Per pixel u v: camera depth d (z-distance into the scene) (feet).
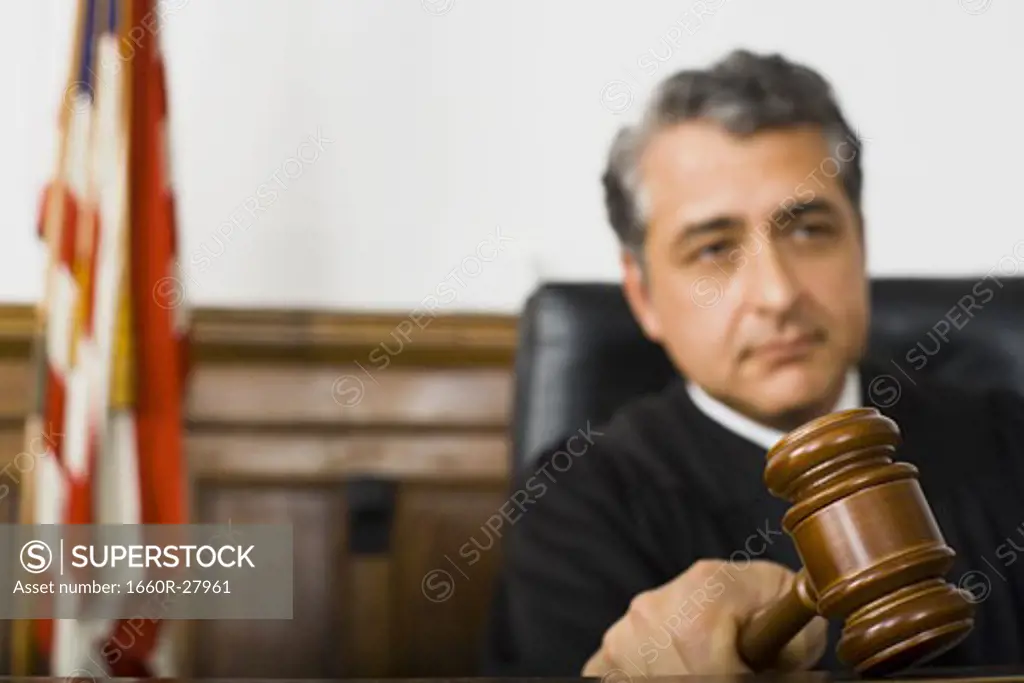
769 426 6.54
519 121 7.70
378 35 7.80
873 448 2.69
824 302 6.67
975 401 6.46
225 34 7.76
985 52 7.72
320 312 7.59
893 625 2.57
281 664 7.29
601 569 6.36
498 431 7.54
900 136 7.64
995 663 6.22
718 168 6.90
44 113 7.63
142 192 6.95
